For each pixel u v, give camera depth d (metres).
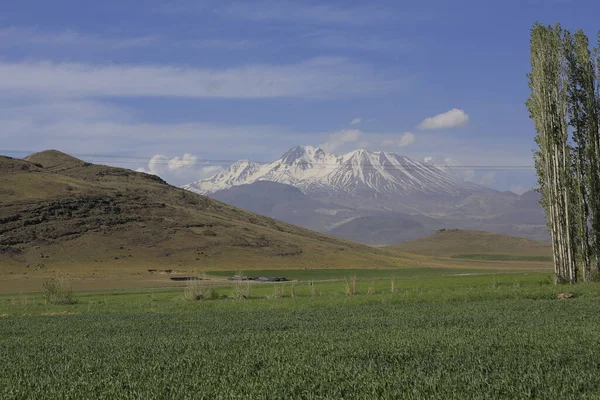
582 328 25.38
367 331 27.27
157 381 16.52
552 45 62.84
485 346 20.73
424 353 20.00
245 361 19.55
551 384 14.60
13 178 187.12
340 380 15.97
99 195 192.75
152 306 54.91
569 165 61.75
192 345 24.64
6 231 154.62
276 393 14.69
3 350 25.64
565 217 60.81
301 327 31.27
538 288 50.16
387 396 13.95
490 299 46.97
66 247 154.75
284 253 186.38
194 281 65.06
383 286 74.56
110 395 15.16
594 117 62.12
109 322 39.72
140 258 157.75
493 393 13.95
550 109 62.31
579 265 62.47
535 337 22.69
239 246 182.88
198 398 14.43
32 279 126.50
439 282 78.25
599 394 13.58
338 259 191.75
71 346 26.36
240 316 40.78
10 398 15.25
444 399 13.50
